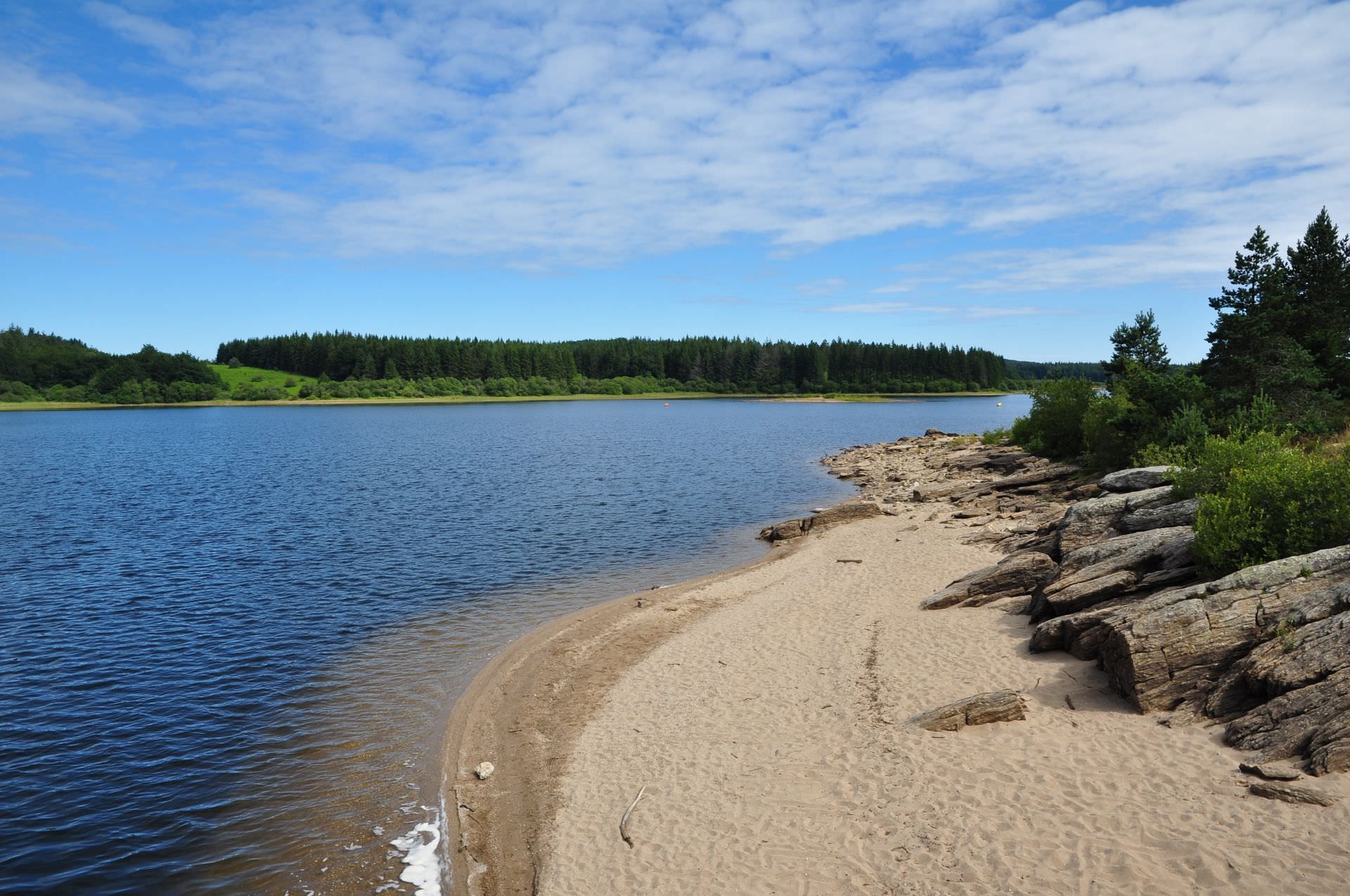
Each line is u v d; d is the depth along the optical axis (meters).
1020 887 9.88
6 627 24.39
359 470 66.31
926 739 14.06
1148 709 13.74
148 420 146.00
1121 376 52.44
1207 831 10.26
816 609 23.42
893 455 69.19
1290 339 35.59
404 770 15.51
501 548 35.47
